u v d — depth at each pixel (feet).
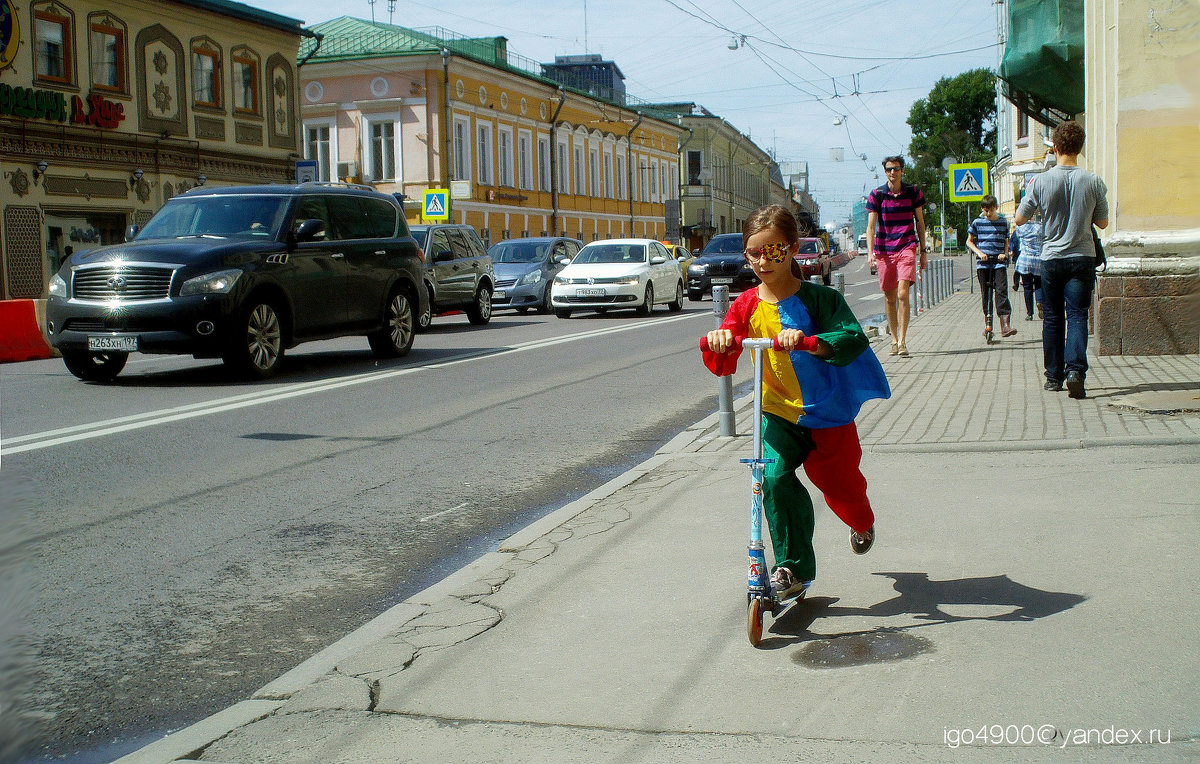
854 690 11.78
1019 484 20.16
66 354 40.98
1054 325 29.66
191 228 43.60
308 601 16.33
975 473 21.30
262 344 41.11
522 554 17.92
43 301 55.72
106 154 89.92
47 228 84.79
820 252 119.55
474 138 147.74
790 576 14.01
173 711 12.51
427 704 12.03
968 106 321.32
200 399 36.14
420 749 10.91
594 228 190.49
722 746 10.61
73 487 23.38
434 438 29.17
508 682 12.57
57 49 85.61
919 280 69.10
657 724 11.22
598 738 10.96
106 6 89.76
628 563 17.10
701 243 268.82
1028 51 49.37
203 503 22.09
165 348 39.04
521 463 26.03
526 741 10.98
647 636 13.85
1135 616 13.37
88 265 39.83
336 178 142.61
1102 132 41.52
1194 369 32.53
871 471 22.11
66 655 14.21
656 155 225.76
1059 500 18.86
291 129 114.21
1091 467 21.03
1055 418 25.88
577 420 31.96
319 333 44.34
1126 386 29.94
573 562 17.29
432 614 15.10
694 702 11.72
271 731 11.48
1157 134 35.01
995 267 47.50
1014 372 35.68
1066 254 28.45
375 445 28.17
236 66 105.81
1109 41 37.96
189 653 14.29
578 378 41.47
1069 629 13.10
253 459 26.35
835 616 14.17
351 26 149.38
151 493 22.89
